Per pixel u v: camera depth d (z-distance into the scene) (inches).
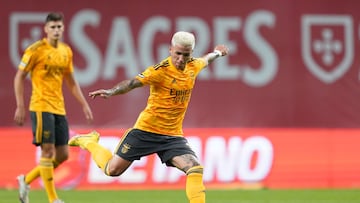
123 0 2027.6
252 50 2084.2
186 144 1161.4
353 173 2073.1
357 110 2127.2
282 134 2054.6
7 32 1975.9
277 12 2096.5
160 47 2043.6
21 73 1373.0
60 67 1389.0
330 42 2122.3
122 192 1875.0
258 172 2032.5
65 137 1422.2
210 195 1823.3
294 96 2102.6
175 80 1122.0
